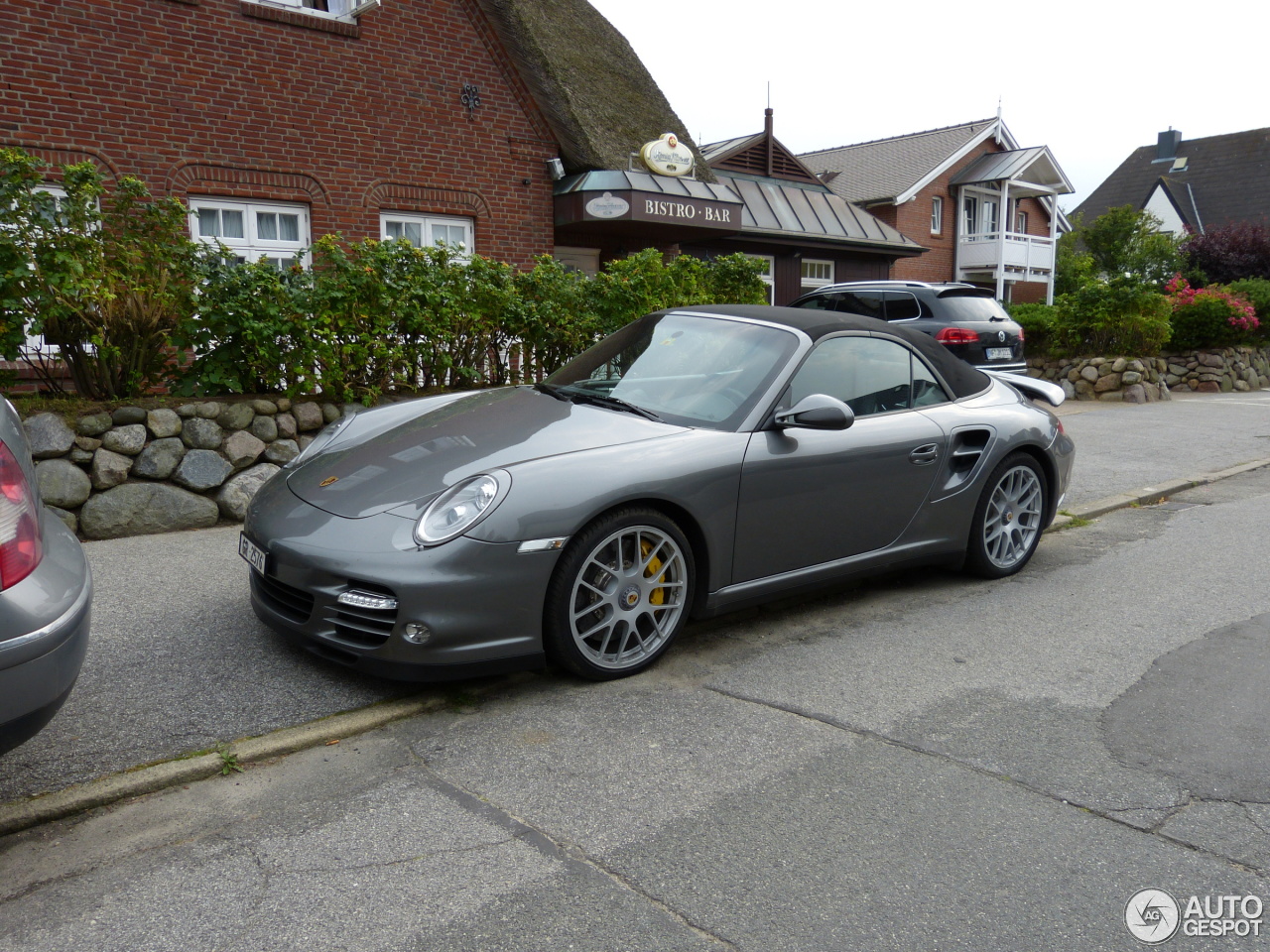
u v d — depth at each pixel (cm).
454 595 308
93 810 260
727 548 373
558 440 359
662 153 1289
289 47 981
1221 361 1827
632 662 354
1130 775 284
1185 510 687
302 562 323
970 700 340
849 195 2853
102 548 525
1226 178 4909
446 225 1150
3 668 209
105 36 867
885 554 437
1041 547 573
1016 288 3238
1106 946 206
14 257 504
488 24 1140
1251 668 372
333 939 205
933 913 217
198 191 938
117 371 577
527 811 261
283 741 294
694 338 439
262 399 608
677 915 215
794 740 306
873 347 448
